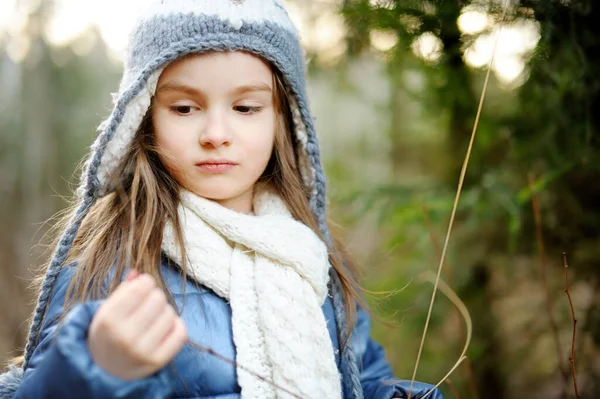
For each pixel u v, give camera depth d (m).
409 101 1.96
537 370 1.84
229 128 1.07
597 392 1.54
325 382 1.04
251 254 1.10
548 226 1.64
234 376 1.01
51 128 4.64
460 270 1.88
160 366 0.76
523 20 1.31
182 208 1.10
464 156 1.78
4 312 3.47
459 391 1.88
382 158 2.73
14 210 4.51
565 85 1.35
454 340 1.99
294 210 1.26
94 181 1.10
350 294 1.32
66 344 0.75
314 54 1.90
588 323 1.53
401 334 2.07
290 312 1.04
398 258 2.13
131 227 1.06
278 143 1.22
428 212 1.75
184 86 1.04
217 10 1.04
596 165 1.42
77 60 4.87
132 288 0.75
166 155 1.08
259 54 1.08
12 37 4.40
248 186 1.13
